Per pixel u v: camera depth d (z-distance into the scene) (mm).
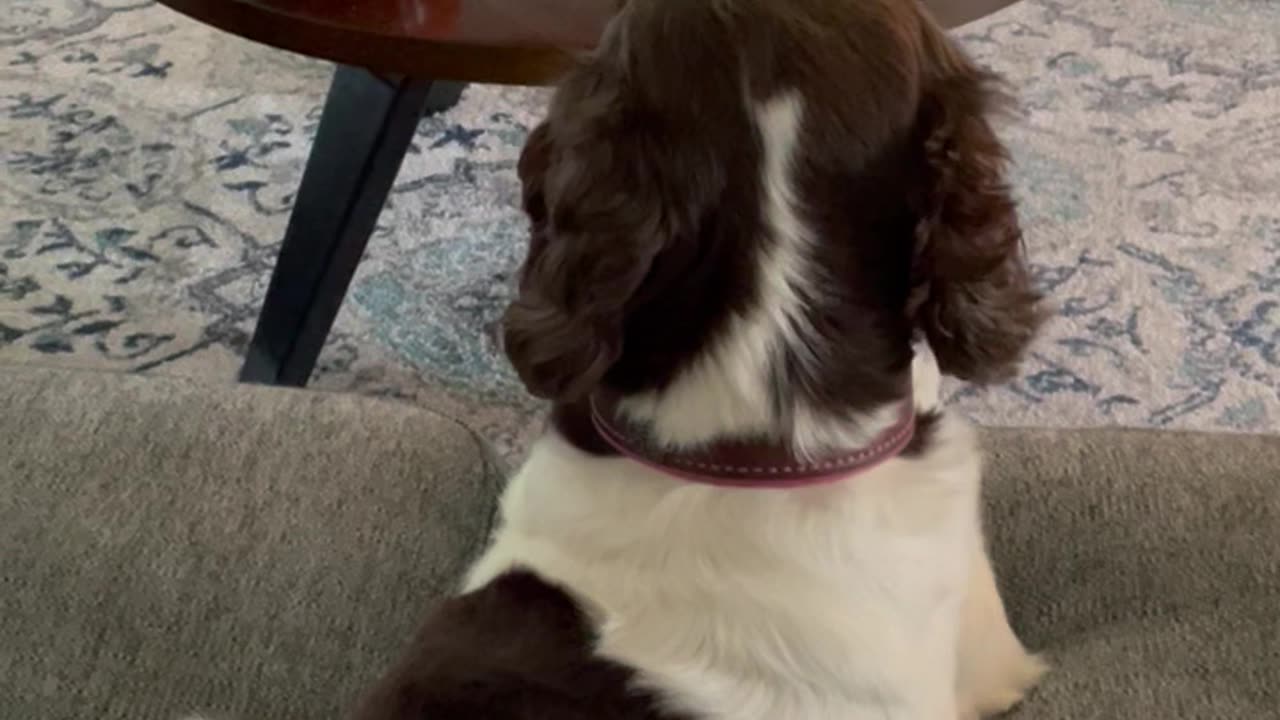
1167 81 2391
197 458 1134
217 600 1067
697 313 778
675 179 750
